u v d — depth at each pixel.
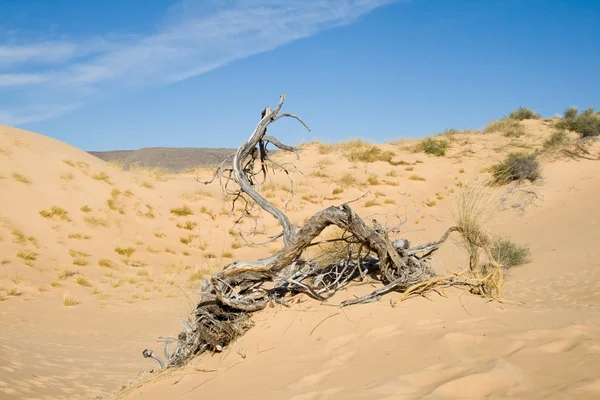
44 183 19.83
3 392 6.00
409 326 4.96
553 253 13.90
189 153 65.75
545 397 3.16
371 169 28.88
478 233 6.72
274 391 4.12
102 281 15.27
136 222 20.44
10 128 22.47
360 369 4.16
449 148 31.17
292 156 31.47
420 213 22.42
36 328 10.45
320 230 5.77
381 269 6.00
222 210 23.11
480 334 4.48
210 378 4.91
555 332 4.43
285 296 6.03
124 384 6.38
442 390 3.42
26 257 15.60
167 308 13.08
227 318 5.56
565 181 21.86
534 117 36.41
